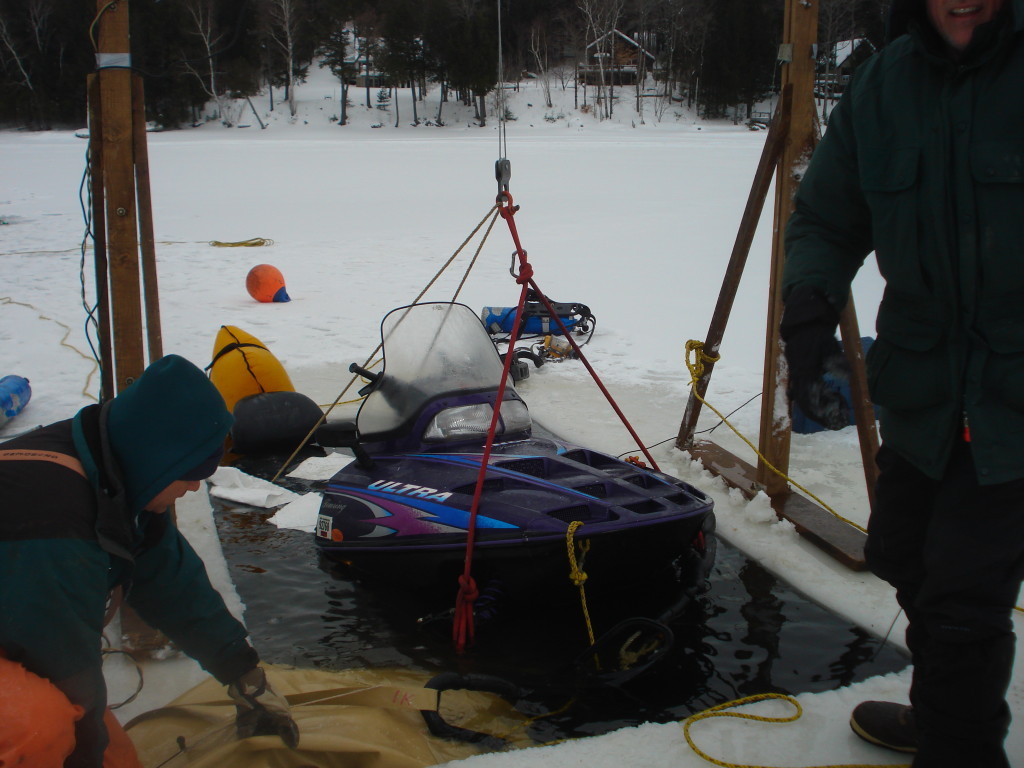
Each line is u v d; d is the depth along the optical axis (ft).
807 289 6.93
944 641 6.26
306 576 11.79
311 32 263.29
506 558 9.74
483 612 9.81
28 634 5.44
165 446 5.95
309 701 8.54
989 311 6.13
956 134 6.14
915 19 6.35
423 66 260.83
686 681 9.25
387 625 10.46
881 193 6.54
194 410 6.01
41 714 5.35
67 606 5.55
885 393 6.82
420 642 10.06
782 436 13.76
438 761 7.75
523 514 9.77
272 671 9.19
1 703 5.24
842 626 10.36
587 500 9.97
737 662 9.61
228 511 13.96
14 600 5.39
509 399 12.59
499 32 10.73
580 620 10.49
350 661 9.71
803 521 12.66
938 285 6.32
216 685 8.83
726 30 249.96
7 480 5.57
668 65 273.95
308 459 16.20
